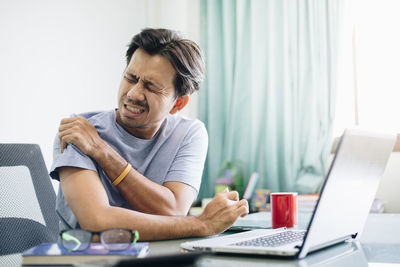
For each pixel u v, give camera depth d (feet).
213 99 9.02
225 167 8.73
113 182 3.74
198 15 9.67
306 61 8.33
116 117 4.37
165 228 3.21
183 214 4.09
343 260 2.56
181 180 4.30
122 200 4.09
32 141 6.95
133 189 3.75
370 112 8.36
